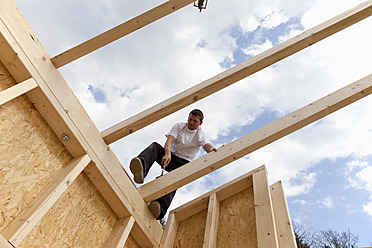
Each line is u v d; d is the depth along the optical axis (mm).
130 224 1936
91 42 1654
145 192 2193
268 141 2096
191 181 2170
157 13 1715
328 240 10781
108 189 1833
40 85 1473
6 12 1377
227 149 2168
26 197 1381
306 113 2051
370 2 1906
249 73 1967
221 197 2529
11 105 1408
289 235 1863
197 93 1954
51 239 1476
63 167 1631
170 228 2375
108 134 1901
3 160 1318
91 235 1745
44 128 1577
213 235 2119
